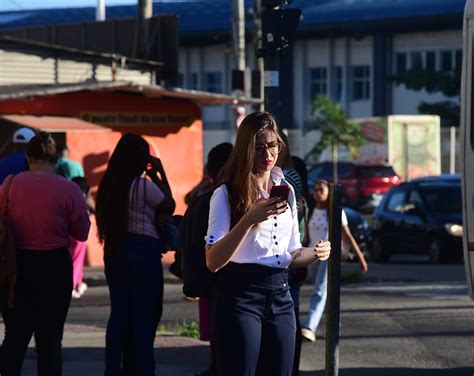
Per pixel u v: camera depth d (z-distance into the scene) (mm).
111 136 26234
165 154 27312
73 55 27891
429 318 17734
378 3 70000
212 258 7262
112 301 11227
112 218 11062
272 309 7461
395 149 52375
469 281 13086
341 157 55125
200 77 75625
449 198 30938
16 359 10031
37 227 9898
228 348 7383
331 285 8133
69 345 14883
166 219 11227
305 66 73688
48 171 10078
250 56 71750
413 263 31828
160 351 14516
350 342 15398
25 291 9969
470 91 13164
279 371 7500
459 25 67312
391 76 63000
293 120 73938
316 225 15633
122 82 24328
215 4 74750
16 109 24844
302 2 72938
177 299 21391
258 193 7430
